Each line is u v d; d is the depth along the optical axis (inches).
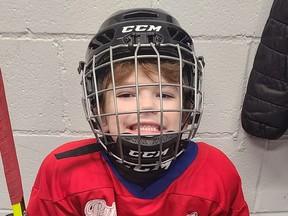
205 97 40.1
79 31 36.8
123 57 26.2
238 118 41.3
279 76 36.4
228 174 32.5
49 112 40.0
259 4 36.9
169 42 26.3
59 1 35.7
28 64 37.9
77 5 35.9
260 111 38.3
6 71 38.1
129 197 30.1
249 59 38.9
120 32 26.3
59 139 41.4
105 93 27.3
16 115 39.9
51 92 39.2
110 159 30.6
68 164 31.4
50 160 32.0
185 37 28.0
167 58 25.7
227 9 36.9
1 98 23.1
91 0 35.9
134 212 30.2
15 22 36.3
